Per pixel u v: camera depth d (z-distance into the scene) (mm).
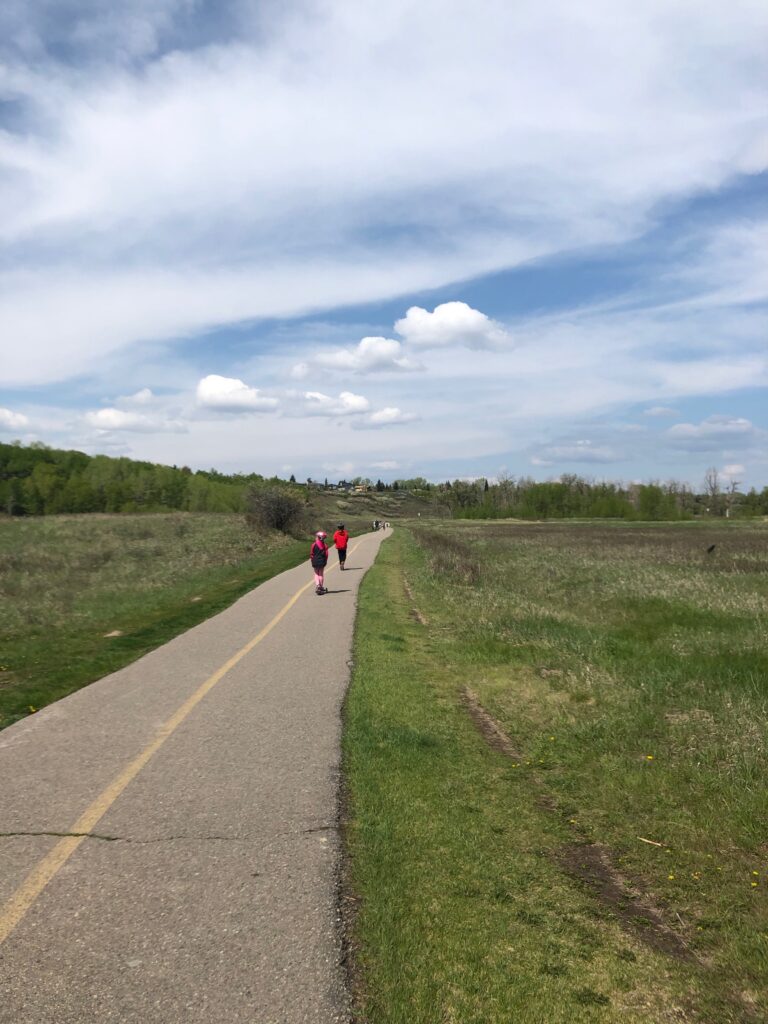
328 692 8266
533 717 7863
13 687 8297
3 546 29609
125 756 5891
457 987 3047
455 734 7055
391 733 6730
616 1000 3080
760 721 7480
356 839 4418
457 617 14539
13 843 4230
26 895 3619
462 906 3732
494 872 4172
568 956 3385
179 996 2846
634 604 16953
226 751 6070
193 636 11953
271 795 5098
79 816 4648
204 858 4086
